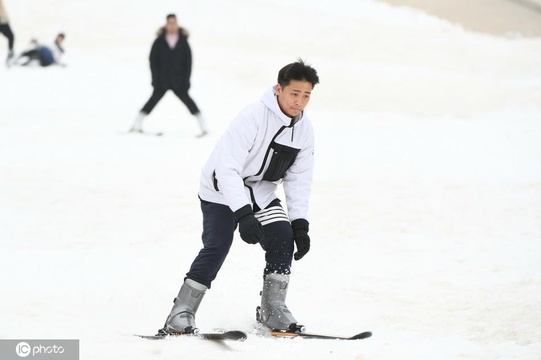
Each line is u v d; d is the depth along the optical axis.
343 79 61.25
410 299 16.25
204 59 67.56
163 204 25.95
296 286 17.42
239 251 20.41
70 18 86.06
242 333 12.18
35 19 85.81
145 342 12.77
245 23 85.62
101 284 17.31
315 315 15.21
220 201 13.23
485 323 14.58
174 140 38.22
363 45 80.44
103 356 11.96
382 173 31.75
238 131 12.74
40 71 59.34
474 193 27.94
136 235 22.34
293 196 13.69
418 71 67.00
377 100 56.31
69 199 26.41
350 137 41.19
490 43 88.06
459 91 59.34
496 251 20.58
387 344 12.78
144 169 31.16
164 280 17.81
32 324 13.95
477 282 17.48
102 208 25.36
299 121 13.05
